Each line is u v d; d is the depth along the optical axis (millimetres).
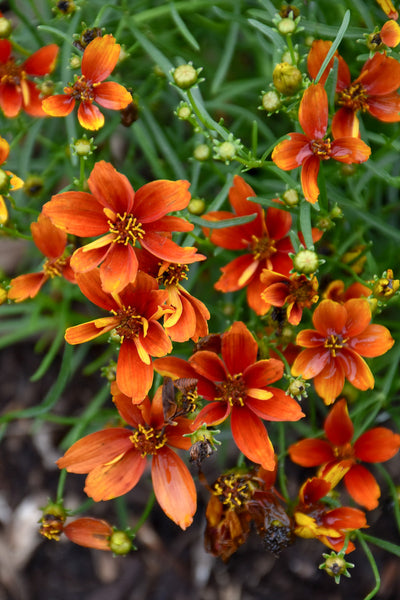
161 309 317
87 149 347
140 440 335
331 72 342
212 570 458
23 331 445
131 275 316
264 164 342
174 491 333
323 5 407
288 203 344
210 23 419
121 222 325
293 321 333
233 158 337
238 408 335
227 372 334
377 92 354
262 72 454
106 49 340
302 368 334
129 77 432
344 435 350
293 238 335
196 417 328
